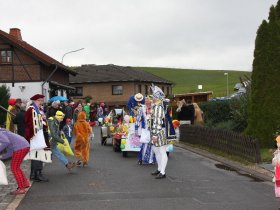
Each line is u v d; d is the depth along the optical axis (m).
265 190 10.18
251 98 17.19
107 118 22.39
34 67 38.12
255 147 14.25
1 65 38.22
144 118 14.23
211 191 10.09
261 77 16.97
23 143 9.96
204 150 18.92
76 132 14.21
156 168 13.80
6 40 37.75
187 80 119.38
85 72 71.00
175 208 8.46
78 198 9.46
